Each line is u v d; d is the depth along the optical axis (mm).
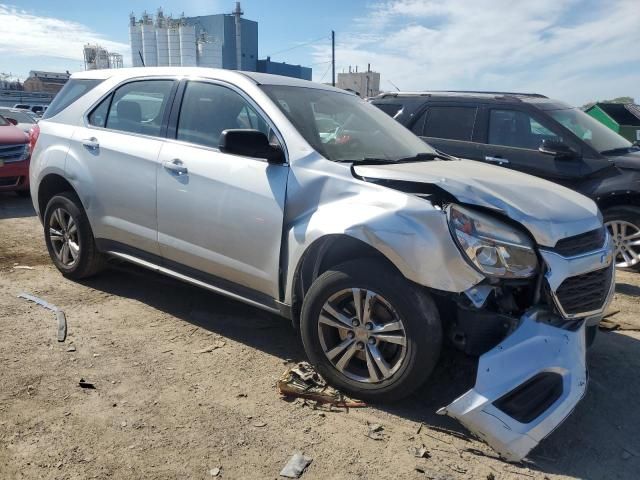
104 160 4547
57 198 5027
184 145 4109
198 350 3916
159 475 2627
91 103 4895
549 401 2840
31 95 46344
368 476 2689
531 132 6637
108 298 4793
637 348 4238
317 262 3453
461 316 3016
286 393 3357
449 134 7156
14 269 5457
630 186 5867
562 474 2764
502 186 3367
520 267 2990
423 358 3051
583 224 3301
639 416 3330
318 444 2914
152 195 4191
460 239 2953
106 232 4637
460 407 2811
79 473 2609
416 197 3133
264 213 3566
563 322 3105
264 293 3691
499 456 2855
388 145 4160
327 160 3498
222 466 2713
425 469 2746
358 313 3219
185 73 4359
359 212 3180
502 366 2846
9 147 8625
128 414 3096
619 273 6117
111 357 3746
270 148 3578
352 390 3307
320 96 4340
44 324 4203
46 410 3088
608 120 11273
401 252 3004
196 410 3170
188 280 4164
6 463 2639
